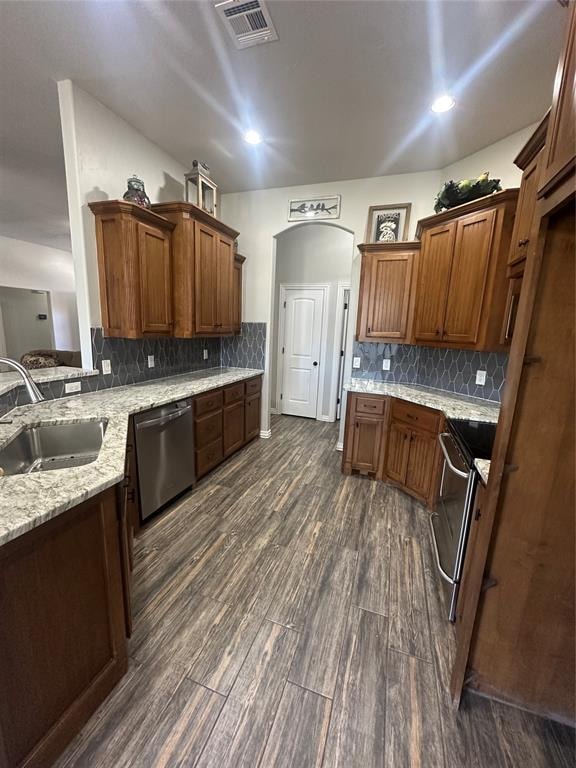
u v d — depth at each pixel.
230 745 1.11
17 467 1.55
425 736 1.16
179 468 2.58
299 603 1.69
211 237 3.03
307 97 2.15
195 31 1.66
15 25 1.62
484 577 1.17
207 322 3.06
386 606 1.70
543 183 0.94
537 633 1.17
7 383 1.93
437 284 2.66
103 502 1.14
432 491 2.51
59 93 2.07
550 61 1.79
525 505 1.09
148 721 1.17
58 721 1.05
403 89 2.05
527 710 1.24
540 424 1.04
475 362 2.69
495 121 2.32
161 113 2.36
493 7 1.49
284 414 5.40
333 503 2.68
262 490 2.86
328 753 1.10
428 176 3.13
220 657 1.40
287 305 5.10
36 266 6.31
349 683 1.32
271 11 1.54
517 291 2.04
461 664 1.22
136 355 2.85
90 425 1.86
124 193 2.47
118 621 1.27
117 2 1.50
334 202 3.46
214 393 3.01
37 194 3.97
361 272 3.12
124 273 2.32
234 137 2.65
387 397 2.96
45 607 0.97
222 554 2.04
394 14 1.54
